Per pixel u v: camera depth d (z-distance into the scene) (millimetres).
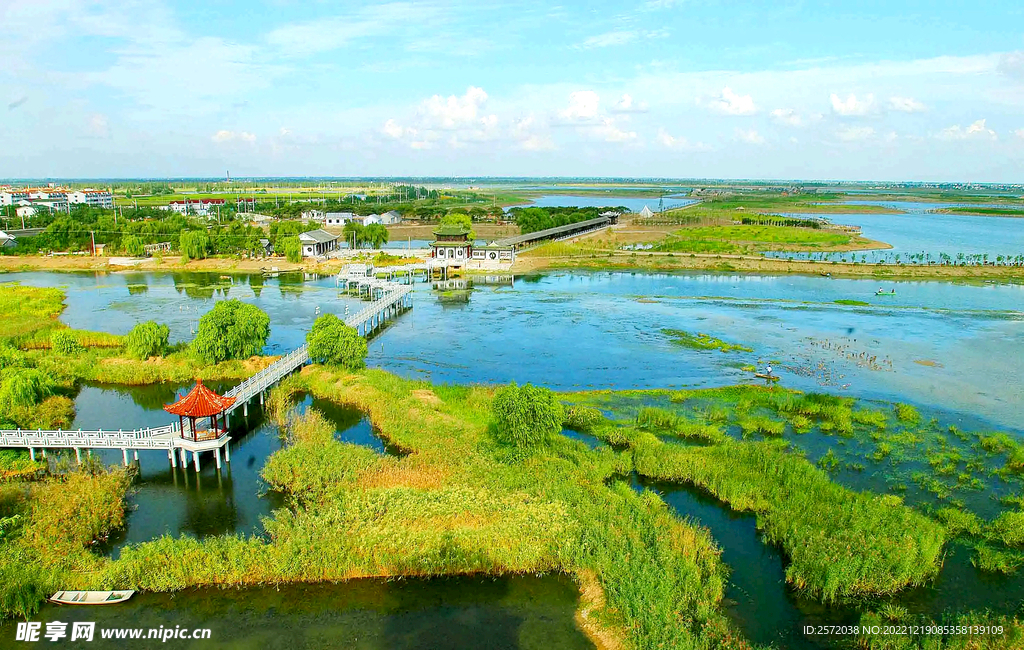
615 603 26953
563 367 63656
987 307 92250
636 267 129000
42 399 49969
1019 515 34031
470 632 25953
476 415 48344
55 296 93875
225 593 28203
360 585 28797
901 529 31859
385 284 97188
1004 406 52875
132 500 36688
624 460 40625
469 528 31359
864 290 105812
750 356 67250
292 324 79625
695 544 31359
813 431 47281
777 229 192375
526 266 129625
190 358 60500
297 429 44969
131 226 148250
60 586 27891
